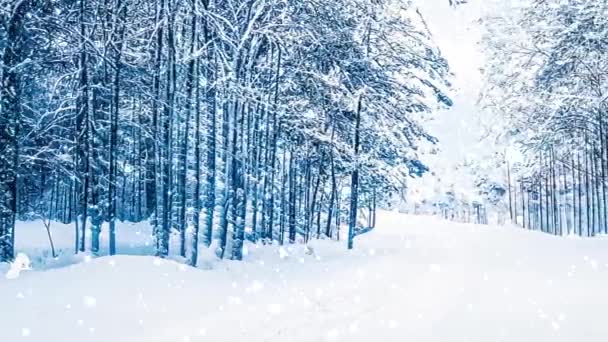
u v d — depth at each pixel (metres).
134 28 19.75
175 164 23.64
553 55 33.66
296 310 9.39
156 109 19.11
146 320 8.66
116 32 18.39
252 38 20.91
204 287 11.70
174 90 17.92
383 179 31.61
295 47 22.16
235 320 8.48
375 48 28.17
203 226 25.09
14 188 15.67
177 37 18.62
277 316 8.80
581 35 31.78
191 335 7.46
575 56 32.47
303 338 7.21
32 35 17.17
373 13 27.22
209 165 22.30
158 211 18.91
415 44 28.58
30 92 22.05
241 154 20.33
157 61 18.05
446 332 7.68
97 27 18.16
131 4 18.83
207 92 19.72
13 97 15.74
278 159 29.58
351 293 11.47
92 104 19.05
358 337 7.32
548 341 7.15
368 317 8.80
